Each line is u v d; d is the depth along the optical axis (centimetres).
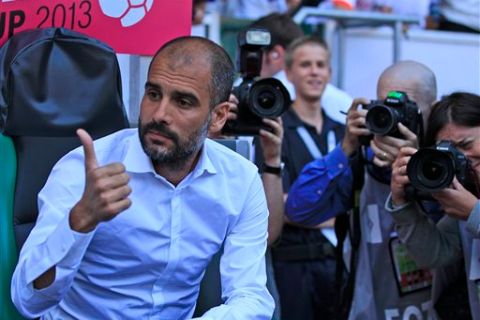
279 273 345
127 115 259
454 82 518
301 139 369
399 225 267
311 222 305
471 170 261
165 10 265
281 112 287
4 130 226
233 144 254
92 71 239
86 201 180
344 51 502
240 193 221
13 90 227
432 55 513
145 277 212
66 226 183
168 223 212
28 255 192
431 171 249
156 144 200
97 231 204
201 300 238
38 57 232
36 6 252
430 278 288
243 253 220
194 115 201
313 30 517
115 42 261
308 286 345
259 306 213
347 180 295
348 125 293
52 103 232
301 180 304
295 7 489
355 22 499
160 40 265
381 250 287
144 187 209
